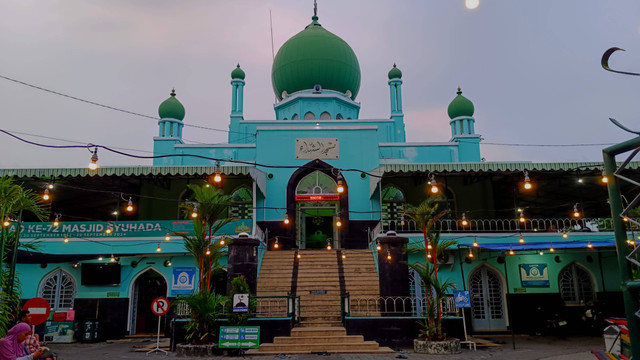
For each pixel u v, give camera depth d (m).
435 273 14.20
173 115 29.12
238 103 30.23
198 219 14.25
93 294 19.28
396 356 12.98
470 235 19.52
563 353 13.64
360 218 23.89
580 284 19.53
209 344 13.60
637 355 3.11
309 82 31.09
